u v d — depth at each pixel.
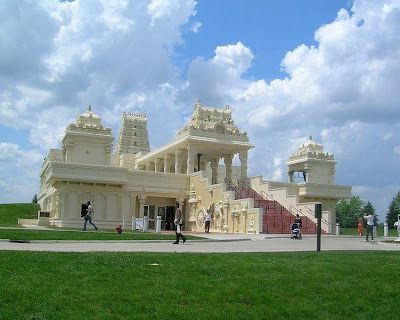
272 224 49.34
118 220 56.94
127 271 16.08
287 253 23.19
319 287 15.54
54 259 17.38
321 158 72.06
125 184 57.69
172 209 62.94
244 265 18.11
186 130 64.62
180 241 32.31
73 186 55.34
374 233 50.16
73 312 12.16
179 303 13.41
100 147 60.78
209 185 57.22
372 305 14.40
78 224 54.81
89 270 15.97
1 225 49.62
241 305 13.56
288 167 75.12
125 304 12.95
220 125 64.19
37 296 12.97
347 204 132.75
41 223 55.53
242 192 59.28
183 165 77.50
